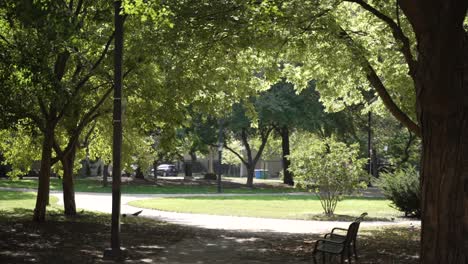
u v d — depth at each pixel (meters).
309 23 14.36
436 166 8.20
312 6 13.55
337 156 23.69
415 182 24.30
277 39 13.85
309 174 23.72
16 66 12.00
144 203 29.77
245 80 18.08
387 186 25.25
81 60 15.88
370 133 50.00
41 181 17.39
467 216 8.10
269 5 11.85
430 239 8.24
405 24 16.08
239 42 13.19
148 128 19.22
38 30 10.74
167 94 16.66
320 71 18.02
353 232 10.85
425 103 8.31
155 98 17.53
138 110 18.47
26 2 9.20
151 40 13.49
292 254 12.94
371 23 17.28
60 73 16.59
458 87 8.09
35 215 17.39
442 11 8.04
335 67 16.12
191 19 12.89
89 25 16.19
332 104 20.50
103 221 18.94
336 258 12.36
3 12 12.53
